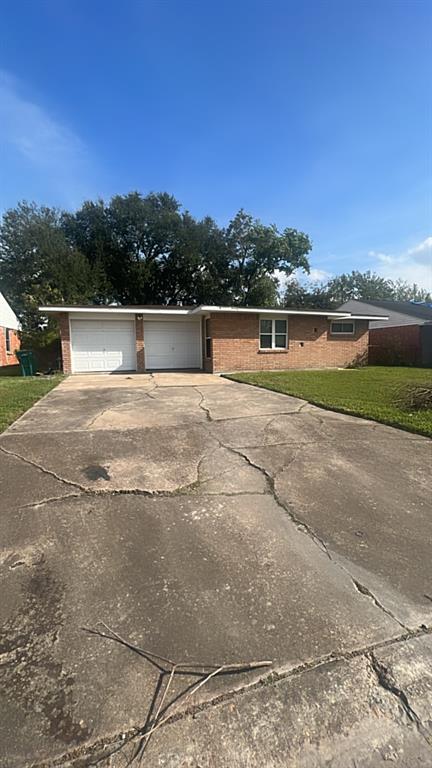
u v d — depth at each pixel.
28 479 3.36
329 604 1.80
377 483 3.27
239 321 13.30
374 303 20.95
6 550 2.27
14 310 23.47
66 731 1.20
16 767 1.10
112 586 1.94
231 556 2.20
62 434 4.82
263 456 3.97
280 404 6.79
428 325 17.03
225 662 1.47
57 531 2.49
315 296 36.25
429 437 4.62
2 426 5.12
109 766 1.10
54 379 11.18
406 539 2.38
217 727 1.22
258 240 27.08
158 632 1.62
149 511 2.78
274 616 1.71
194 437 4.68
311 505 2.86
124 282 26.80
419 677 1.40
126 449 4.21
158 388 9.06
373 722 1.23
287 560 2.16
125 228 26.44
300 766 1.10
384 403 6.61
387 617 1.71
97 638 1.59
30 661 1.47
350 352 15.38
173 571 2.06
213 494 3.06
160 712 1.27
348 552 2.24
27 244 23.41
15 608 1.77
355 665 1.45
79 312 12.90
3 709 1.27
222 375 12.13
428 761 1.12
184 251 26.97
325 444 4.38
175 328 14.48
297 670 1.43
